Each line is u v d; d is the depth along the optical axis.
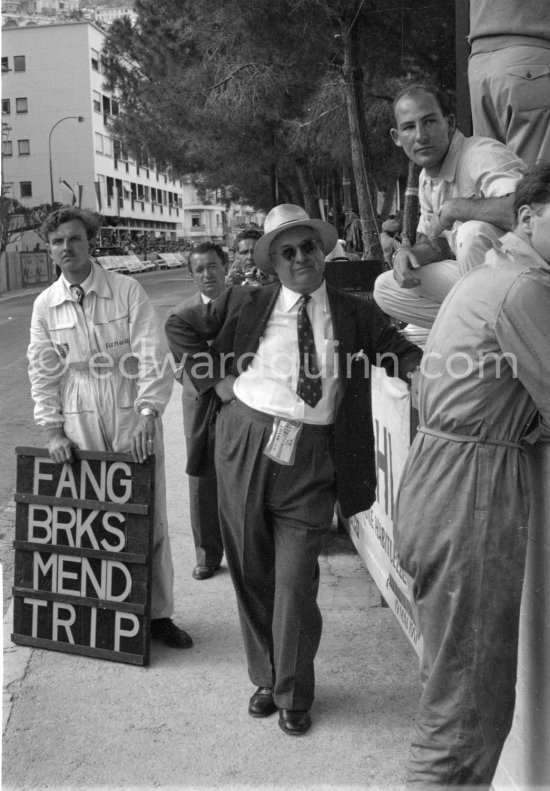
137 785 2.75
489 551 2.08
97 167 66.12
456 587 2.12
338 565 4.71
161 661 3.61
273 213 2.97
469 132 4.48
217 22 9.38
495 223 2.67
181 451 7.17
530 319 1.99
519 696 2.32
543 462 2.13
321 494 3.04
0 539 5.41
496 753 2.18
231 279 5.96
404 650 3.68
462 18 4.43
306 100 10.30
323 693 3.33
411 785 2.23
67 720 3.14
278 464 3.01
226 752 2.94
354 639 3.80
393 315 3.47
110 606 3.56
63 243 3.46
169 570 3.77
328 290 3.07
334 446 3.05
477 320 2.08
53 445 3.61
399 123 3.00
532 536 2.20
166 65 13.27
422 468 2.21
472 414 2.11
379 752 2.92
